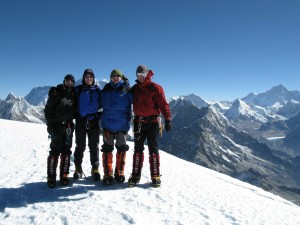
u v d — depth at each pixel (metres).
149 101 3.90
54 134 3.85
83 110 3.96
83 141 4.11
